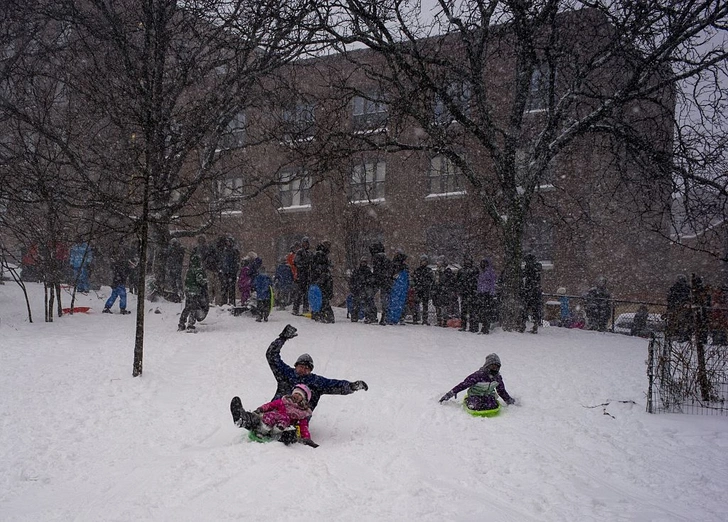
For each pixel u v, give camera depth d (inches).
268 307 645.9
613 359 499.5
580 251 1023.6
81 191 489.1
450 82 660.1
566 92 681.6
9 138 588.7
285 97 706.8
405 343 534.3
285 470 227.1
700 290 358.6
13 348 465.4
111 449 259.0
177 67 584.4
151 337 532.1
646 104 816.3
